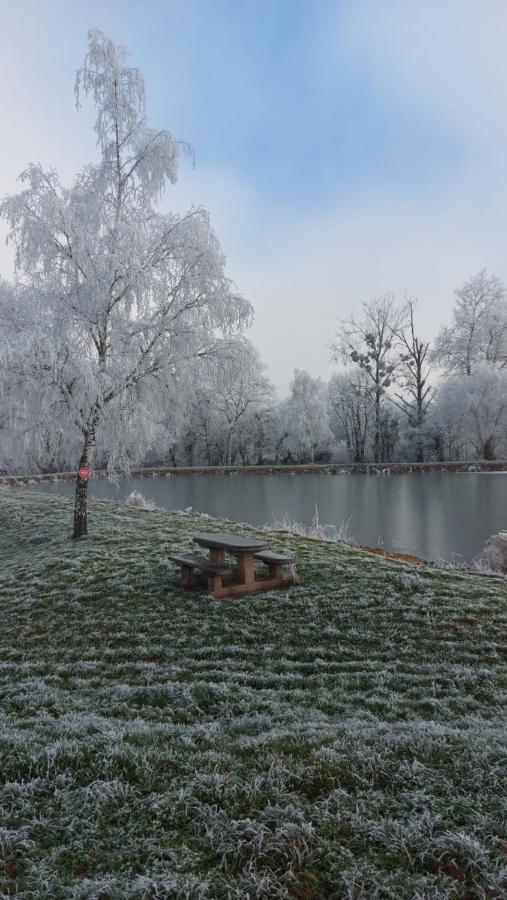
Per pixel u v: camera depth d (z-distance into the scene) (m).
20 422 9.96
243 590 6.91
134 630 5.98
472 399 44.91
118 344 9.69
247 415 55.69
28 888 1.98
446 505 21.11
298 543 9.83
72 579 7.93
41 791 2.60
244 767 2.79
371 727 3.50
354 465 46.12
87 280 9.34
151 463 55.12
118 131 10.65
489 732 3.27
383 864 2.09
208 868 2.08
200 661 5.11
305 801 2.48
